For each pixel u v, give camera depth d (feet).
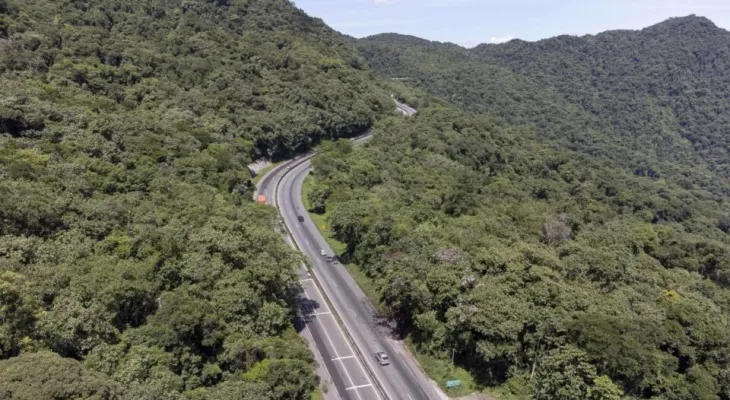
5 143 215.92
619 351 168.14
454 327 191.52
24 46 341.62
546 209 366.84
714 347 195.83
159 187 239.71
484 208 335.67
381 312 238.27
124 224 197.36
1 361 114.11
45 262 155.94
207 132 350.43
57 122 261.24
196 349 163.73
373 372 194.08
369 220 271.49
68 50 367.04
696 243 339.36
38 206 172.55
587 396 164.66
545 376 176.55
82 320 138.10
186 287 175.63
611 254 264.72
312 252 295.07
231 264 194.70
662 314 213.25
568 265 244.01
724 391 182.29
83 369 117.91
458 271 213.25
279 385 154.30
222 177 299.38
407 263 221.25
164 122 325.83
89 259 166.61
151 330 152.97
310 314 231.91
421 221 299.99
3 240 153.79
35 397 102.17
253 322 180.45
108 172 234.79
